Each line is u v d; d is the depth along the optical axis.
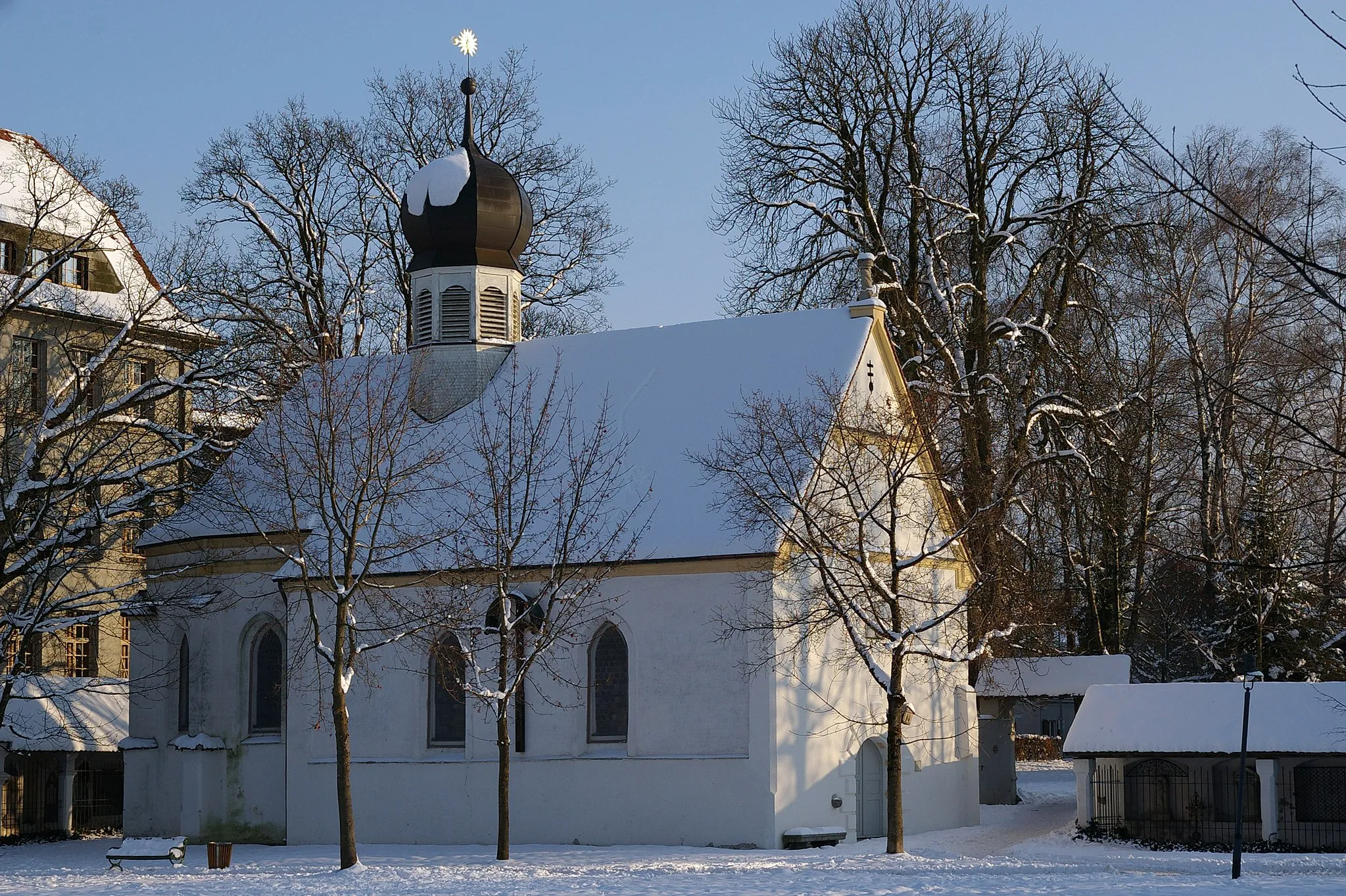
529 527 48.53
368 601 45.09
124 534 66.94
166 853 44.28
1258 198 56.97
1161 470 66.31
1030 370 61.84
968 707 54.53
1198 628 67.56
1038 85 64.25
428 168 56.56
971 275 64.62
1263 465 29.28
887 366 51.56
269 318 62.53
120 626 67.94
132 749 54.84
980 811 58.41
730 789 44.84
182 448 56.19
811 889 33.97
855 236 65.06
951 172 65.25
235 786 52.09
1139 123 18.09
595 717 47.31
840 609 42.59
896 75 65.62
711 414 49.88
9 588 61.72
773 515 43.06
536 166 75.81
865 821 49.31
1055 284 63.66
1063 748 48.00
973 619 53.28
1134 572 68.94
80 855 50.78
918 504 51.69
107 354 54.78
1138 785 47.91
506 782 41.53
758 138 67.06
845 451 44.31
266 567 52.38
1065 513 63.25
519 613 46.44
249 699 52.72
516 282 56.84
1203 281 63.00
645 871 39.03
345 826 40.81
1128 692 48.56
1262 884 33.81
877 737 48.91
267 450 51.25
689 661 45.84
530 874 38.69
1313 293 18.97
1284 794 46.09
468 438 53.06
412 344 56.81
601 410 51.84
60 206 56.75
